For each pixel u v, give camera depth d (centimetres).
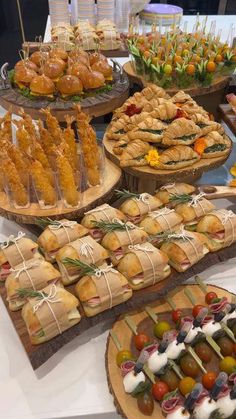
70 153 148
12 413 105
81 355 117
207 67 195
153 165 152
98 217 136
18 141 151
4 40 486
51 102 179
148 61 198
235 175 173
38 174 135
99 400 107
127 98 197
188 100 179
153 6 325
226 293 128
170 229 136
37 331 107
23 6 535
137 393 102
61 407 106
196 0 476
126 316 121
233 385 101
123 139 161
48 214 139
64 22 289
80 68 186
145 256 121
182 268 127
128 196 147
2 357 116
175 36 228
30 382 111
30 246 126
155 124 156
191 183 172
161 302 127
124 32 296
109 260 132
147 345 110
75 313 113
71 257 122
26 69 189
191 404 92
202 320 110
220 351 111
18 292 112
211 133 162
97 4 300
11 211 140
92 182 150
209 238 137
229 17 350
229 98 191
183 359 108
